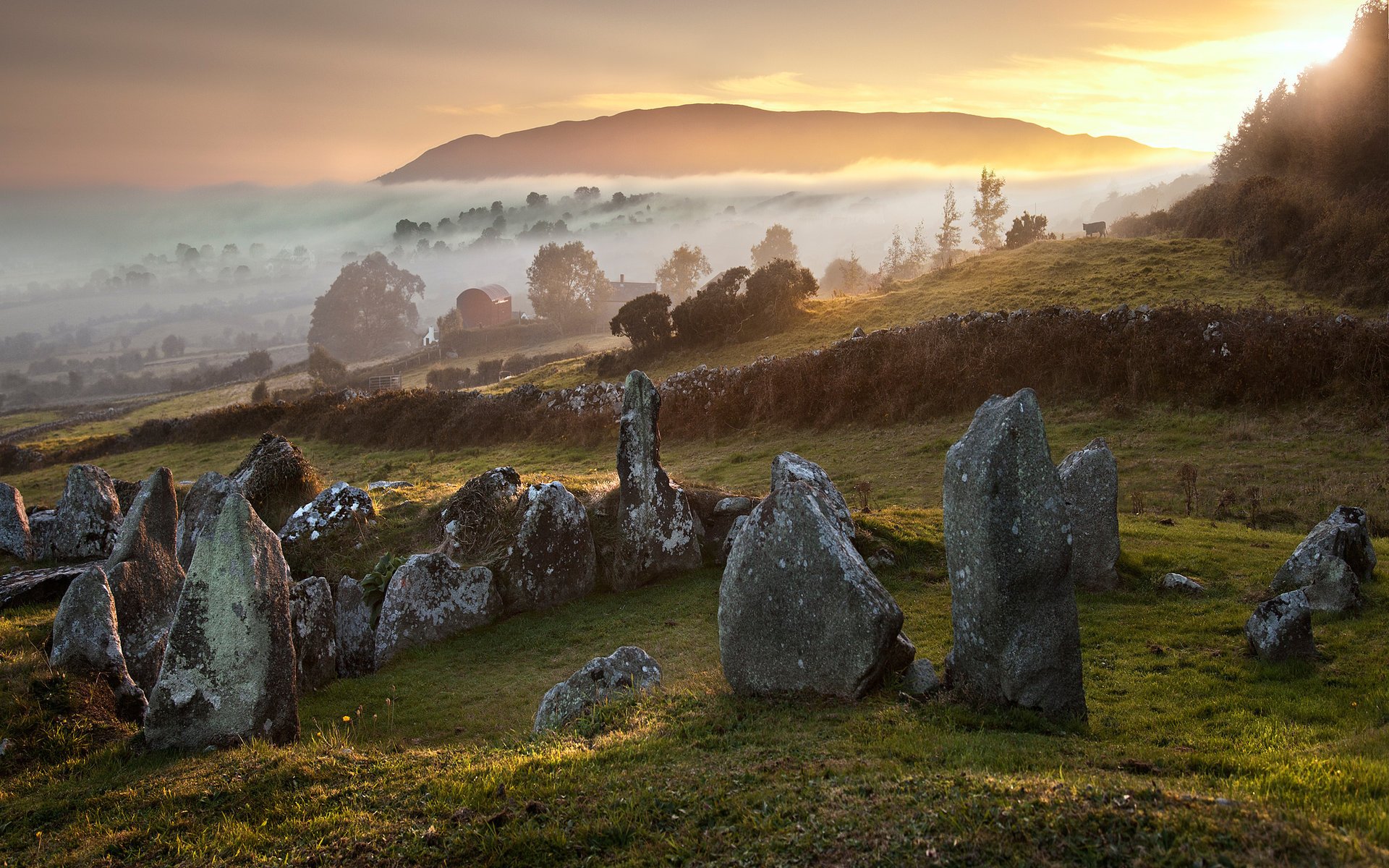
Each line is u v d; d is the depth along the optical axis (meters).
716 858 6.52
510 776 8.35
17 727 10.64
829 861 6.21
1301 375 27.23
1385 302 37.59
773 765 8.03
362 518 20.28
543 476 24.75
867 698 10.09
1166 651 12.30
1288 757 7.77
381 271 183.38
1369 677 10.44
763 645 10.56
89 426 84.06
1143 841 5.82
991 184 96.69
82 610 12.11
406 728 11.91
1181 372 29.41
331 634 14.33
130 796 9.05
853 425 34.22
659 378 53.25
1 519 21.36
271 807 8.44
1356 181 51.88
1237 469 23.50
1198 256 50.19
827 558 10.27
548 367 67.75
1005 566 9.37
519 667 14.45
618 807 7.43
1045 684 9.38
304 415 51.44
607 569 18.66
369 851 7.30
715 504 20.06
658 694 10.91
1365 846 5.54
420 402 46.91
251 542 10.70
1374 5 55.53
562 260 143.38
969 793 6.80
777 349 51.81
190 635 10.52
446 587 16.30
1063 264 53.62
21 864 7.99
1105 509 15.53
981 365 33.12
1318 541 13.89
